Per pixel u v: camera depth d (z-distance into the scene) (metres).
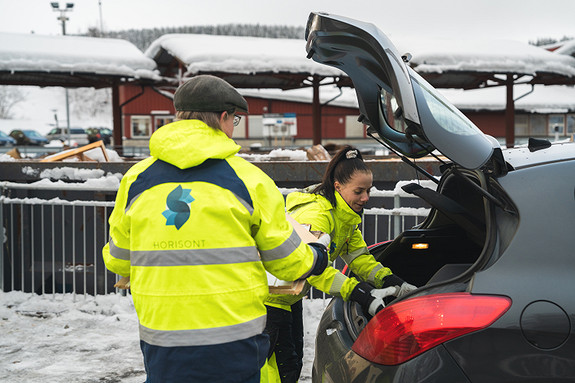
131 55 21.95
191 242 1.89
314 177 5.46
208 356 1.87
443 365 1.88
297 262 1.98
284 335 2.86
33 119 131.00
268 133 30.62
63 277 5.74
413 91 2.03
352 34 2.19
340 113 40.00
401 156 2.79
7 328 5.07
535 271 1.92
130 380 4.01
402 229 5.26
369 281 2.88
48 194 5.93
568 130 43.28
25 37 20.95
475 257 3.22
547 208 1.99
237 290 1.90
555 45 38.91
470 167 2.05
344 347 2.32
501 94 42.03
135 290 1.98
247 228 1.94
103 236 5.77
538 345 1.85
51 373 4.12
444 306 1.94
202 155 1.91
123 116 36.72
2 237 5.92
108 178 5.66
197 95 1.97
